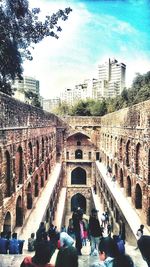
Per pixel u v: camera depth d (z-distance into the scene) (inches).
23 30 768.3
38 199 1183.6
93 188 2059.5
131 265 234.1
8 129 751.1
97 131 2149.4
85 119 2138.3
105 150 1875.0
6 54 826.2
